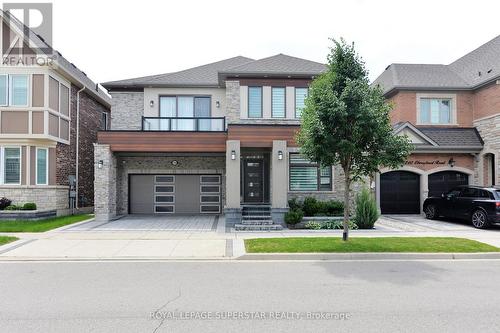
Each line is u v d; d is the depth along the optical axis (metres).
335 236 12.27
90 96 22.33
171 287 6.82
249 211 16.11
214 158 19.75
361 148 10.45
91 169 22.48
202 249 10.38
